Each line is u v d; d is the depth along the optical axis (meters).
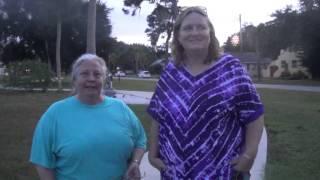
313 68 74.31
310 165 9.62
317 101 31.06
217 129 3.68
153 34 56.22
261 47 88.19
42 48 60.22
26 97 30.72
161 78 3.96
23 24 55.97
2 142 11.67
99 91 3.96
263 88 49.81
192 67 3.88
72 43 59.41
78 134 3.83
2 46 59.81
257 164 9.41
